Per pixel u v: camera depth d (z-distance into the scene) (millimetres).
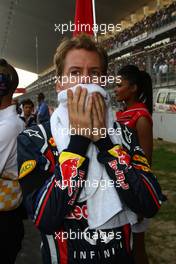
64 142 1417
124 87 2652
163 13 19984
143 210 1417
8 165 2184
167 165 9711
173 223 5262
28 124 8781
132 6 24406
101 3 23422
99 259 1384
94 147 1409
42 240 1461
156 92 16531
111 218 1389
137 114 2490
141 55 17859
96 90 1395
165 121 15453
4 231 2199
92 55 1495
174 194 6781
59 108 1462
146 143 2469
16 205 2225
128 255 1432
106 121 1465
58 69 1548
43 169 1444
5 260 2250
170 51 15961
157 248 4445
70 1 25781
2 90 2270
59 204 1339
